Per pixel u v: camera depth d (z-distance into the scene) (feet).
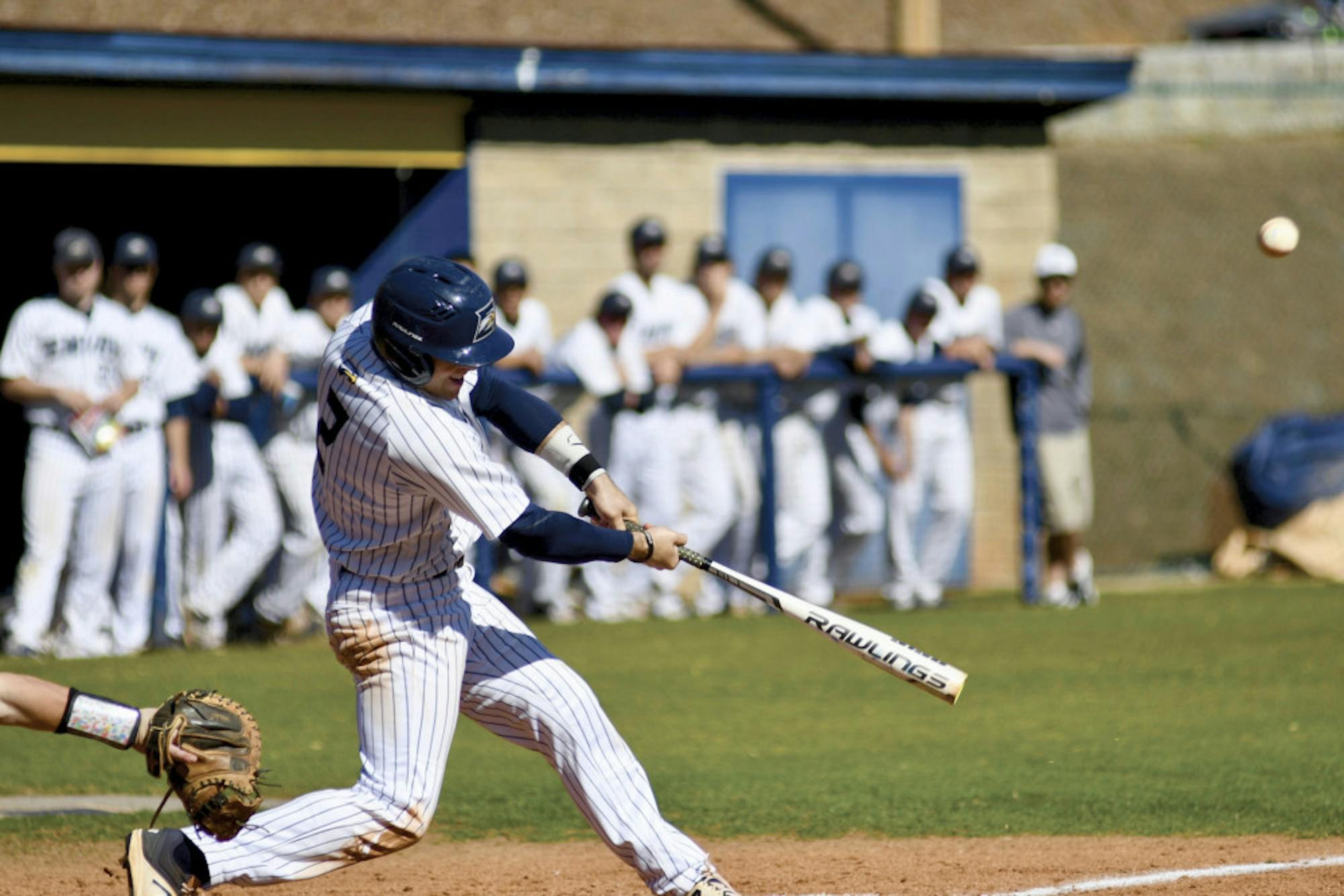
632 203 140.77
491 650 43.06
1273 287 219.41
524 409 43.21
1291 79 233.55
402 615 40.96
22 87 126.52
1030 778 68.64
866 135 146.10
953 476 127.03
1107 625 115.55
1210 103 233.35
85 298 104.73
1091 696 88.99
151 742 40.42
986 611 124.47
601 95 138.92
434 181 140.36
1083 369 128.16
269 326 110.73
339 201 166.91
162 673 97.50
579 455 43.16
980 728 80.43
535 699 42.57
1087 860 54.90
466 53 130.62
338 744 76.95
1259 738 76.89
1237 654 102.58
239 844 40.93
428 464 39.37
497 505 39.93
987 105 148.25
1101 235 221.46
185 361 108.06
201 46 125.08
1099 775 69.15
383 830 41.14
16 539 178.40
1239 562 147.54
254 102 131.85
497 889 52.26
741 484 125.08
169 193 173.68
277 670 99.35
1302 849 56.29
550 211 138.62
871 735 79.20
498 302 119.14
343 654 41.50
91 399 104.73
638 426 120.47
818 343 125.70
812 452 125.08
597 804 42.39
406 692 41.04
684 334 123.03
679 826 61.16
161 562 109.50
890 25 166.71
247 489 108.99
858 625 42.91
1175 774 69.05
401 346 39.37
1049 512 128.36
